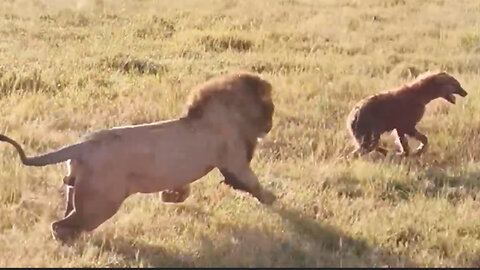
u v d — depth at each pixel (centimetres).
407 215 1141
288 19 2783
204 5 3027
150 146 1051
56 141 1428
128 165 1035
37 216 1134
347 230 1087
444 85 1421
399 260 1012
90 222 1028
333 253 1020
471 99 1734
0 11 2761
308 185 1265
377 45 2388
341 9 2962
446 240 1064
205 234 1074
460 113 1636
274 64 2111
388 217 1133
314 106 1692
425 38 2477
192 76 1941
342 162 1373
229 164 1117
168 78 1908
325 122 1602
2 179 1220
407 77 1992
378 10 2941
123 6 2933
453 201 1224
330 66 2086
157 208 1159
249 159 1148
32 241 1041
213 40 2392
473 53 2292
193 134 1088
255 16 2805
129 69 2036
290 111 1644
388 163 1377
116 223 1100
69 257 1007
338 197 1227
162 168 1055
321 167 1331
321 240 1067
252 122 1140
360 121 1415
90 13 2780
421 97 1421
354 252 1039
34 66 1952
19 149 1007
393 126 1419
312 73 1994
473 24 2698
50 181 1254
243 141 1130
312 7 3012
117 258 1009
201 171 1098
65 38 2406
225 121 1112
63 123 1540
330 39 2488
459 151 1440
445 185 1284
